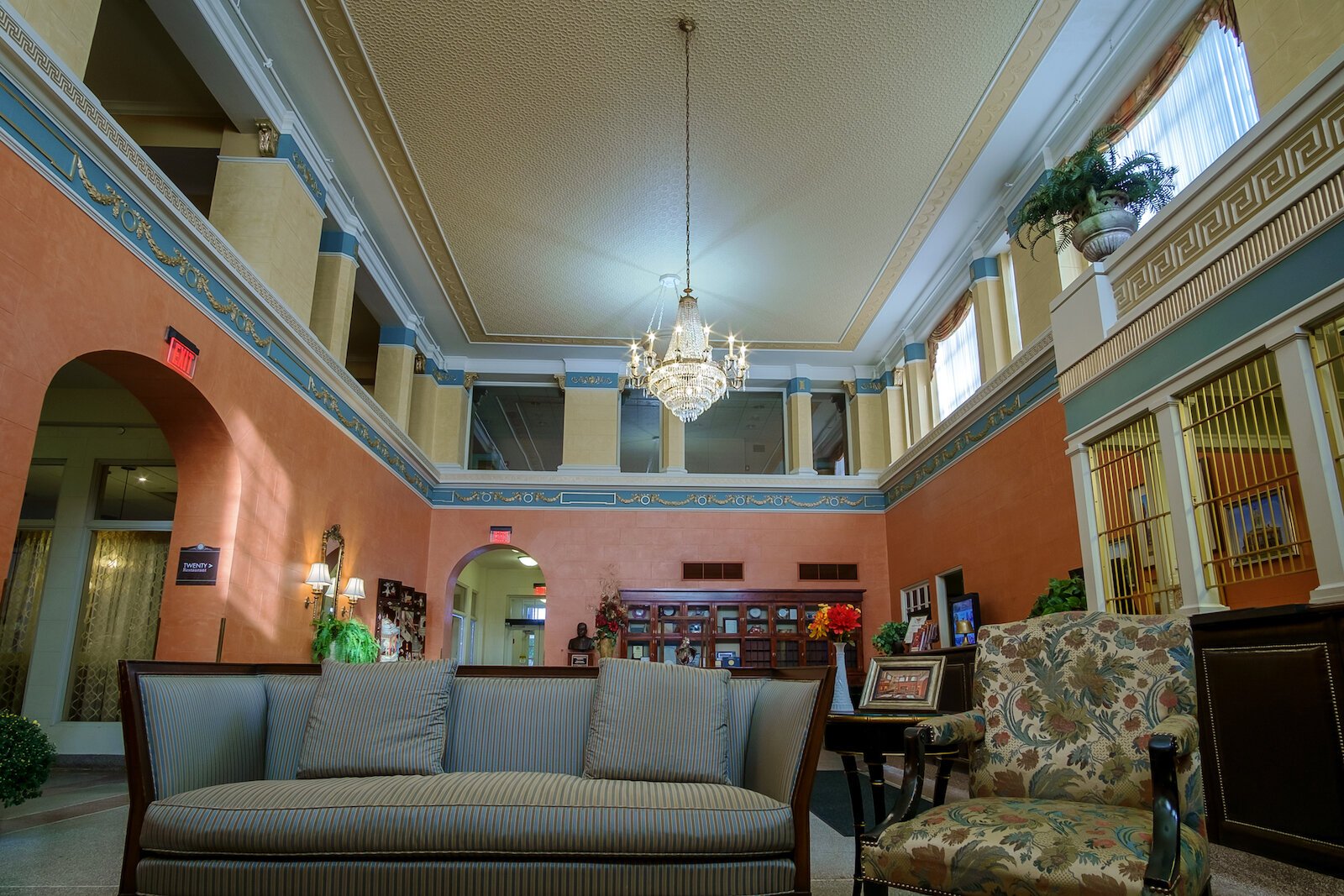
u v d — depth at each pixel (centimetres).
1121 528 542
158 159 754
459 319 1129
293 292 733
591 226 896
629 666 342
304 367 758
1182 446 473
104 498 826
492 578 1839
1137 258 529
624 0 611
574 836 268
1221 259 445
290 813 268
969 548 930
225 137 716
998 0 618
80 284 460
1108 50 657
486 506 1216
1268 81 468
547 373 1268
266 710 344
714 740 321
